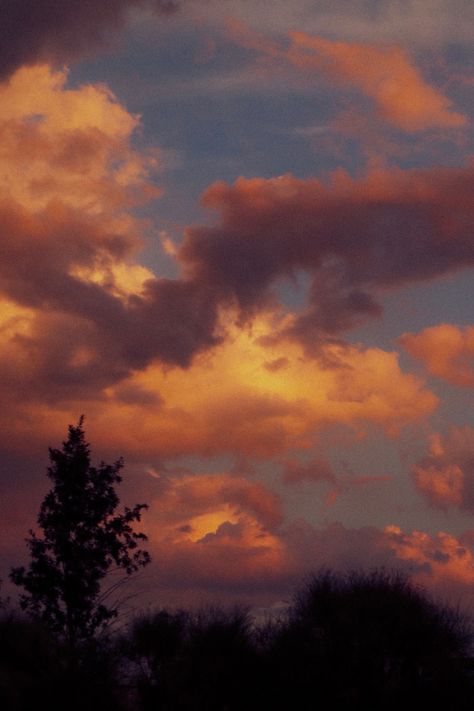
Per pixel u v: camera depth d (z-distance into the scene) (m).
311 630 28.09
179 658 26.39
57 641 21.69
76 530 34.75
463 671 27.66
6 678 19.69
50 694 20.23
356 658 27.14
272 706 26.47
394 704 26.59
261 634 27.98
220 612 27.59
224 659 26.20
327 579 28.91
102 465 36.34
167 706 25.03
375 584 28.50
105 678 21.69
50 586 33.38
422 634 27.17
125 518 35.47
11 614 21.39
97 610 32.47
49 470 35.94
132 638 26.52
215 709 26.02
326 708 26.69
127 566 34.66
